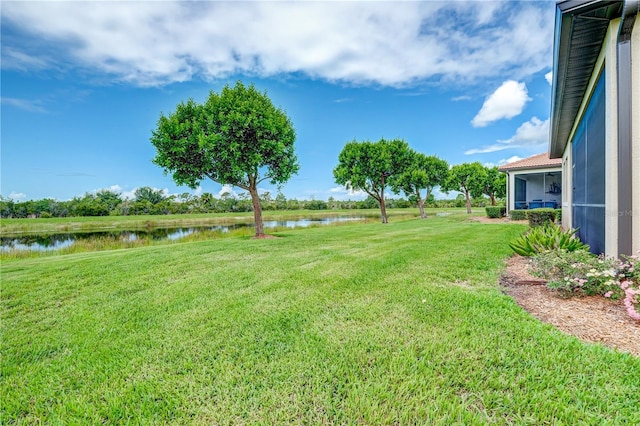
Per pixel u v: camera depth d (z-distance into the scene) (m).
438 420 1.77
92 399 2.12
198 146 10.78
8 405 2.10
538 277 4.17
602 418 1.71
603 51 4.12
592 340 2.58
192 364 2.49
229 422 1.84
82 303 4.20
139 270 6.08
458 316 3.10
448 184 26.22
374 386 2.08
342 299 3.84
